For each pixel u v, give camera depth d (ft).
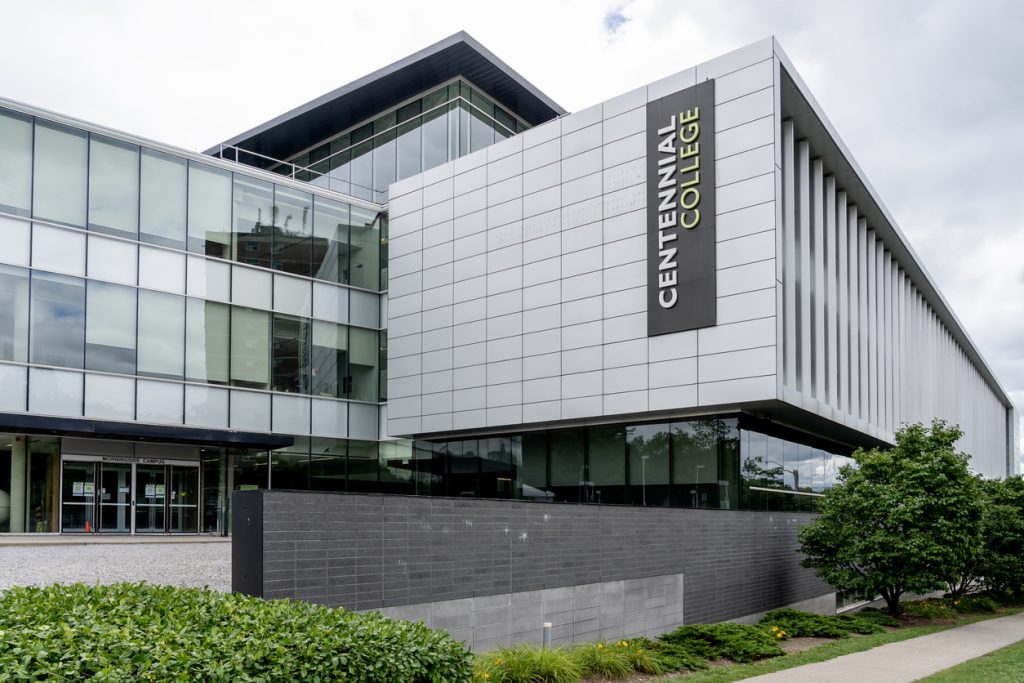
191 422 79.82
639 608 58.54
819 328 82.99
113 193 76.54
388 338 99.76
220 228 84.43
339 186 119.85
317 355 92.63
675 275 76.54
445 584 43.16
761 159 72.59
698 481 77.41
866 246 105.09
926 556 65.82
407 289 98.94
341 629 25.30
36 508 76.13
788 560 82.89
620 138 82.33
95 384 73.61
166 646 20.58
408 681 25.25
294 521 35.65
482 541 45.91
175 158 81.51
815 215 85.61
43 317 71.10
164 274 79.36
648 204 79.25
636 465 81.87
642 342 78.28
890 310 116.47
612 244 81.61
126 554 56.54
